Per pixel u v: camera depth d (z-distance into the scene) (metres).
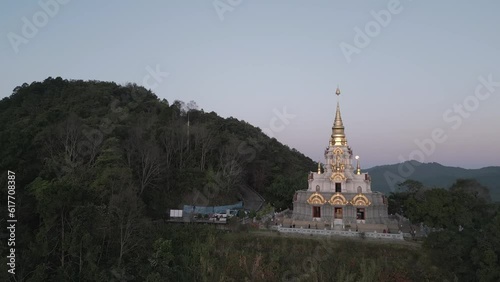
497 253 56.44
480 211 69.31
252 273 64.06
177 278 62.88
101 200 67.38
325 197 85.38
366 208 82.38
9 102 133.00
